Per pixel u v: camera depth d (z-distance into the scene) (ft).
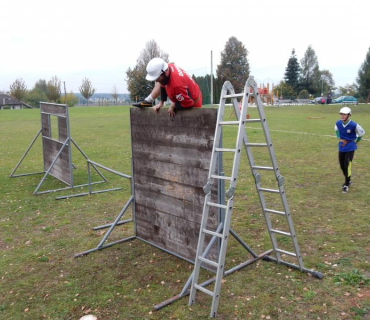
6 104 241.96
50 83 246.47
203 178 15.29
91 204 26.16
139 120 18.35
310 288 14.14
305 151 44.78
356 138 25.80
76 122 98.07
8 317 13.24
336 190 27.04
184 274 15.79
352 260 16.19
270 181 30.35
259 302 13.39
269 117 106.63
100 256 17.92
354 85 244.63
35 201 27.12
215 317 12.67
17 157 46.68
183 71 14.92
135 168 19.20
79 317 13.12
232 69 266.16
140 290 14.66
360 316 12.30
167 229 17.78
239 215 22.49
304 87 284.41
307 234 19.26
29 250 18.75
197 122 15.15
